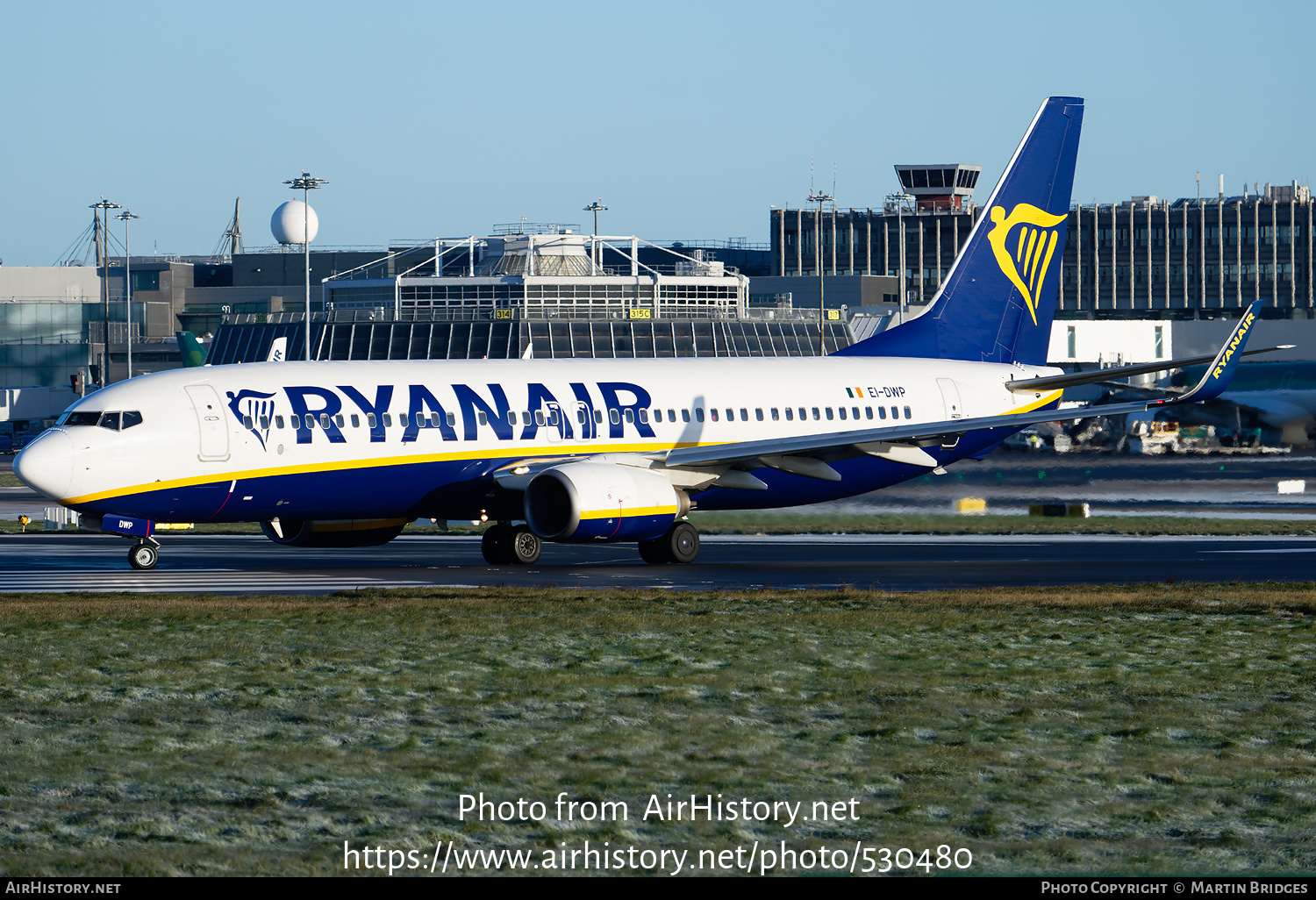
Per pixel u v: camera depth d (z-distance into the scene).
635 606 107.75
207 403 140.38
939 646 88.69
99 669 79.81
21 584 130.25
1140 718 66.69
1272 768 56.78
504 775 55.53
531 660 83.19
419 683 75.19
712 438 162.00
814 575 138.12
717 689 73.88
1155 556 156.62
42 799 51.81
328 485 143.88
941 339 182.88
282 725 65.00
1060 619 100.50
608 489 143.00
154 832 47.62
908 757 58.56
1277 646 88.56
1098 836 47.47
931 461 162.62
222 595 120.19
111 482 135.50
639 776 55.38
